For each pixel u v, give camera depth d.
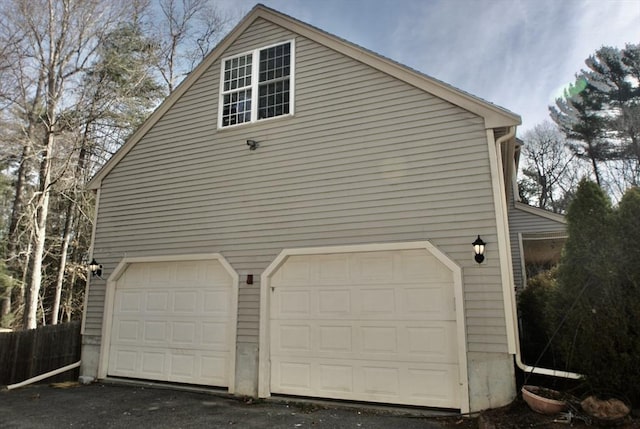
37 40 14.62
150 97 17.83
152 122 8.95
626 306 4.54
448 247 5.96
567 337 4.83
